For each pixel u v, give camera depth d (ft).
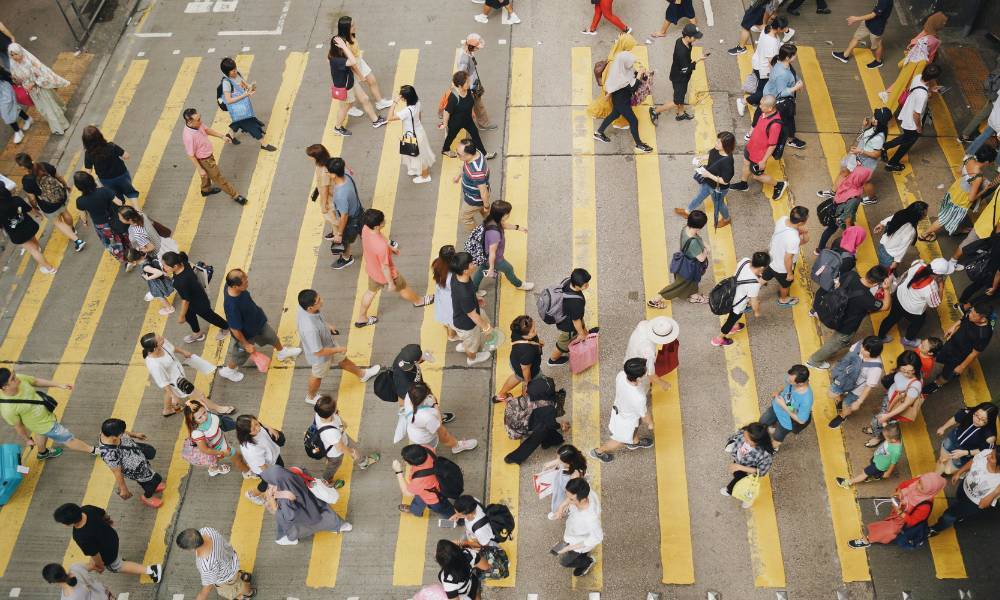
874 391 33.27
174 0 51.75
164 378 31.42
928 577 28.89
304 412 34.24
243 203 41.34
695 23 47.83
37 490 32.73
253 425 27.76
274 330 36.81
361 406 34.24
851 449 31.83
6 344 37.01
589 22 48.49
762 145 37.50
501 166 41.88
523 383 33.04
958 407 32.65
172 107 45.91
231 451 32.42
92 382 35.60
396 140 43.50
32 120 45.80
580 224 39.34
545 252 38.42
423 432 29.27
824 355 33.37
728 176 35.91
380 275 34.19
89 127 36.99
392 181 41.70
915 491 27.40
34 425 31.22
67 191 40.40
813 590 28.89
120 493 31.60
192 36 49.57
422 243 39.19
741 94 44.19
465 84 38.40
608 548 30.09
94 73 48.03
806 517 30.37
